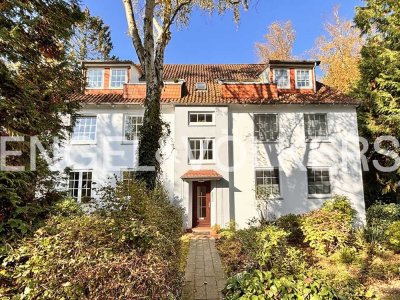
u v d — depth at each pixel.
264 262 5.79
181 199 14.75
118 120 15.52
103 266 3.59
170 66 21.12
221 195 14.90
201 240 12.64
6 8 6.50
